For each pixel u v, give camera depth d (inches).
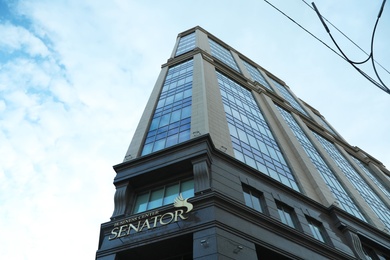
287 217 787.4
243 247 568.4
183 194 700.0
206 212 606.2
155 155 787.4
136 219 648.4
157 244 591.5
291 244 666.8
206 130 884.0
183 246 594.2
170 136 927.0
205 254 526.3
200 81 1253.1
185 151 760.3
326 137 2070.6
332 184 1255.5
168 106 1139.9
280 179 981.8
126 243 608.7
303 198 892.0
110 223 665.0
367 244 936.9
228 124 1075.9
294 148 1261.1
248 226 626.2
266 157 1062.4
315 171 1181.7
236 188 723.4
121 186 746.8
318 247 719.7
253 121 1289.4
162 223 617.9
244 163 826.8
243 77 1844.2
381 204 1507.1
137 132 1010.1
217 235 556.7
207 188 662.5
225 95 1342.3
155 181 762.8
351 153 2199.8
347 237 869.8
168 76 1503.4
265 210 739.4
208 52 1937.7
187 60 1654.8
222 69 1675.7
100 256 601.3
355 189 1385.3
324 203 977.5
